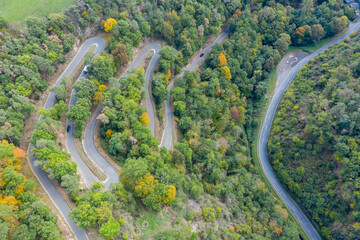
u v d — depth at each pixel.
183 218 82.44
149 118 111.94
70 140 95.81
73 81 109.88
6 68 87.00
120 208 74.88
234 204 99.00
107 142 98.00
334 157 115.56
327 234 108.38
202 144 108.00
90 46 120.81
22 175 71.75
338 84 128.25
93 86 99.38
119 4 123.56
